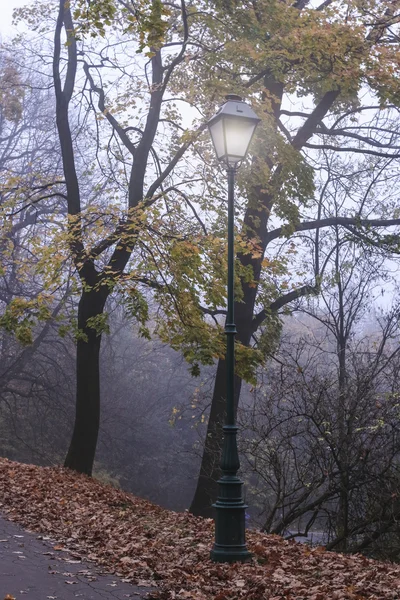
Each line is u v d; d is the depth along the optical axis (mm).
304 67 17609
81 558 8734
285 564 8930
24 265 19844
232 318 10062
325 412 13867
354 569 8891
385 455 13805
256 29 16797
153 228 16609
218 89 17250
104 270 18047
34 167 34031
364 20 18375
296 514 14523
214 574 8391
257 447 14344
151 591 7383
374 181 24281
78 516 11570
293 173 17547
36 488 13914
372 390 14086
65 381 34875
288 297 21562
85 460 18844
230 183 10273
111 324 36500
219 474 17969
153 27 12328
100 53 21656
